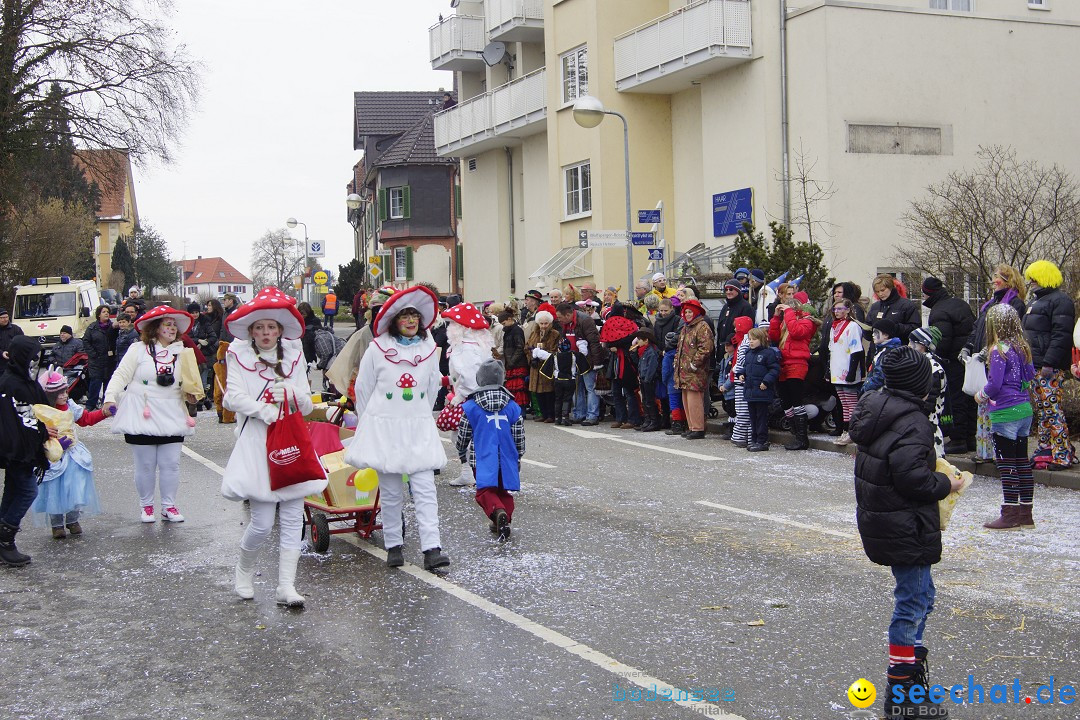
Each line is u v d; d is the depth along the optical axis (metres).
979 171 22.16
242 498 6.74
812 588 6.91
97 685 5.39
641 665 5.50
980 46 22.66
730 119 23.80
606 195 26.88
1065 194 19.91
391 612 6.56
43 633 6.28
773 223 18.38
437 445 7.71
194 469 12.45
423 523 7.63
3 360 7.92
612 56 26.81
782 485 10.75
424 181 53.19
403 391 7.60
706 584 7.05
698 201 26.03
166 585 7.34
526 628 6.16
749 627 6.11
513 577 7.32
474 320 10.62
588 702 5.00
